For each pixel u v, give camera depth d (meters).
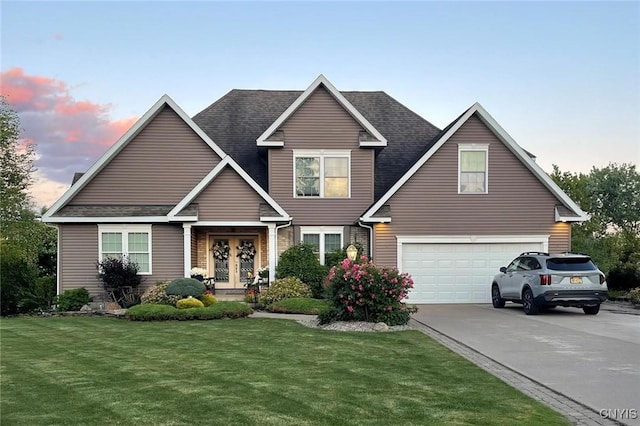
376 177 25.30
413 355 11.48
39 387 8.84
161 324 16.27
